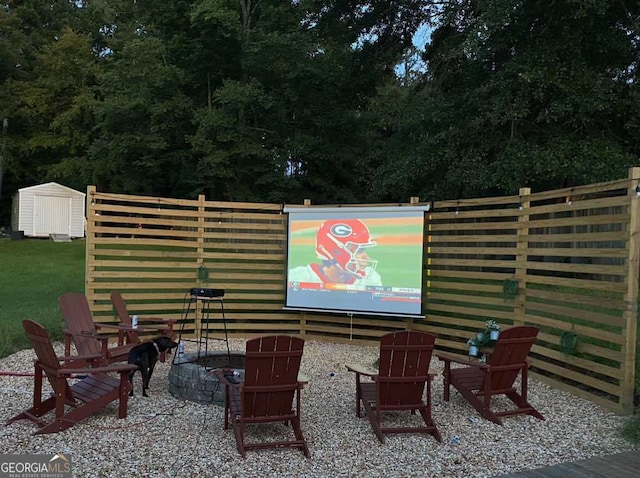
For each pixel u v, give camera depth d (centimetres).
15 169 3144
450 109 1316
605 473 389
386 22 1692
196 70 2023
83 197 2722
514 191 1130
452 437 470
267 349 425
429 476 388
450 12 1393
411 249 826
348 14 1731
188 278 920
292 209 905
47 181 3127
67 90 3095
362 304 858
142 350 571
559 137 1141
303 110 1998
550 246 694
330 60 1945
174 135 2112
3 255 1962
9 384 601
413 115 1366
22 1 3438
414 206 823
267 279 938
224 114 1852
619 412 536
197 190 1986
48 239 2600
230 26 1819
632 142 1225
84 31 3528
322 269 885
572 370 640
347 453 431
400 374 471
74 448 423
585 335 593
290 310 911
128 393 547
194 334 916
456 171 1215
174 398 569
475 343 619
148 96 1995
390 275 839
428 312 856
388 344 461
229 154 1852
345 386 636
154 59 2014
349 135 2073
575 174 1064
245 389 427
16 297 1192
